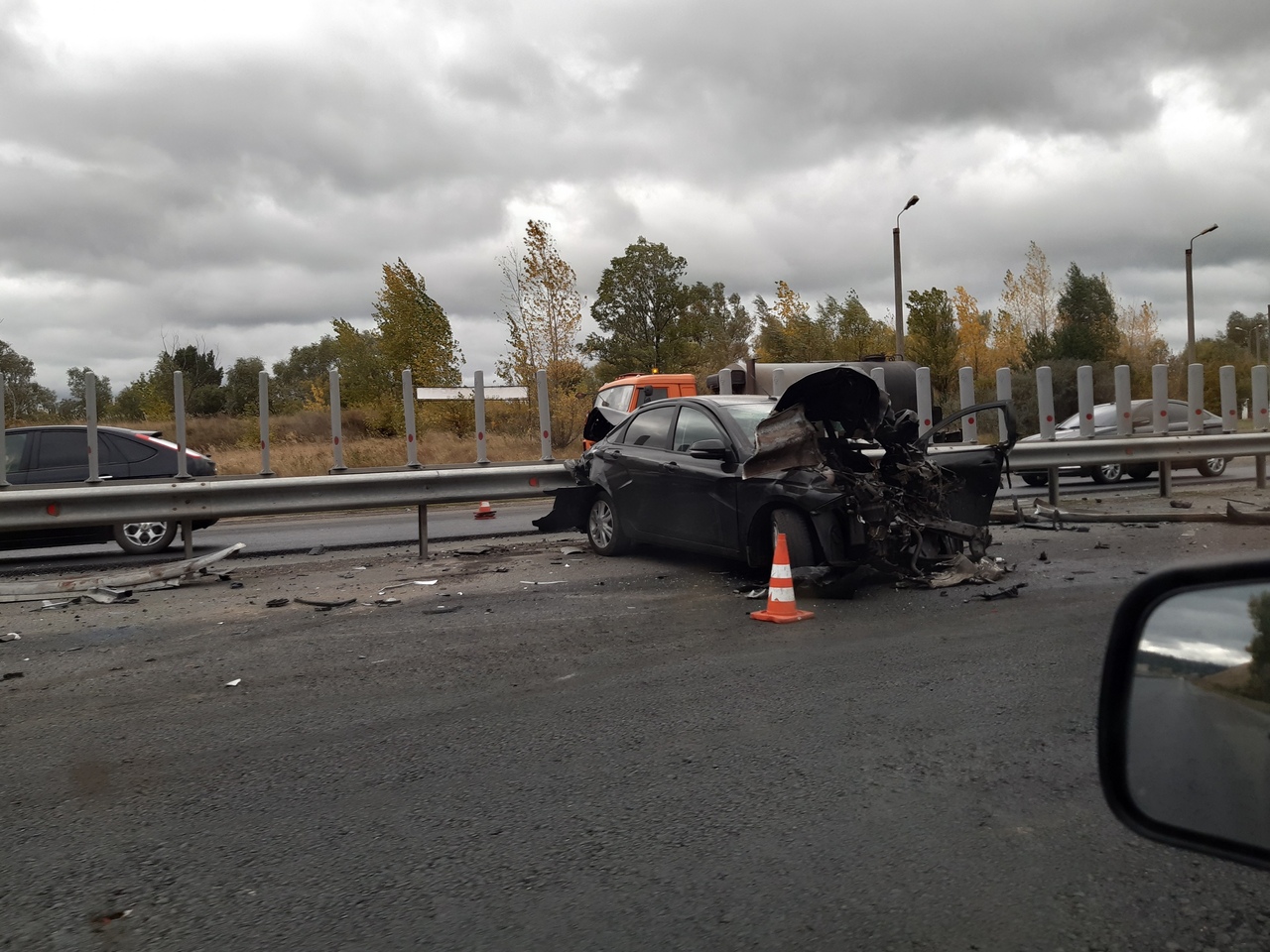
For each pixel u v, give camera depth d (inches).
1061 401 1435.8
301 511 411.2
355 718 199.0
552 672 228.4
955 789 152.6
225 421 1243.2
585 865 131.8
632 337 2100.1
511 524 570.3
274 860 136.2
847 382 318.7
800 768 164.2
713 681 216.5
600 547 409.7
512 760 173.0
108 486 392.2
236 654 255.4
